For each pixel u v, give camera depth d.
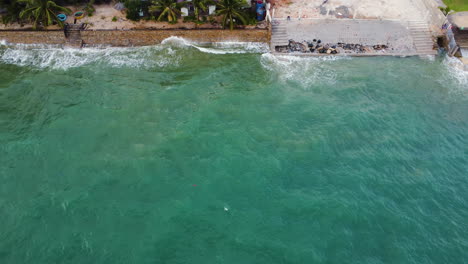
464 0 48.41
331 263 25.05
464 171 31.83
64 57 42.88
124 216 27.73
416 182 30.72
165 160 31.88
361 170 31.44
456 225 27.80
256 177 30.61
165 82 39.91
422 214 28.44
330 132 34.66
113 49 44.03
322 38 44.59
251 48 44.59
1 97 37.47
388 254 25.77
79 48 43.91
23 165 31.31
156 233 26.67
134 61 42.47
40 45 44.19
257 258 25.20
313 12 46.50
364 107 37.56
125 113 36.19
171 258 25.22
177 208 28.31
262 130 34.69
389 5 47.78
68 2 46.34
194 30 43.53
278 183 30.23
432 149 33.69
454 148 33.88
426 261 25.53
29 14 42.28
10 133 33.94
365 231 27.08
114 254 25.36
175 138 33.75
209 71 41.38
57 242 26.08
